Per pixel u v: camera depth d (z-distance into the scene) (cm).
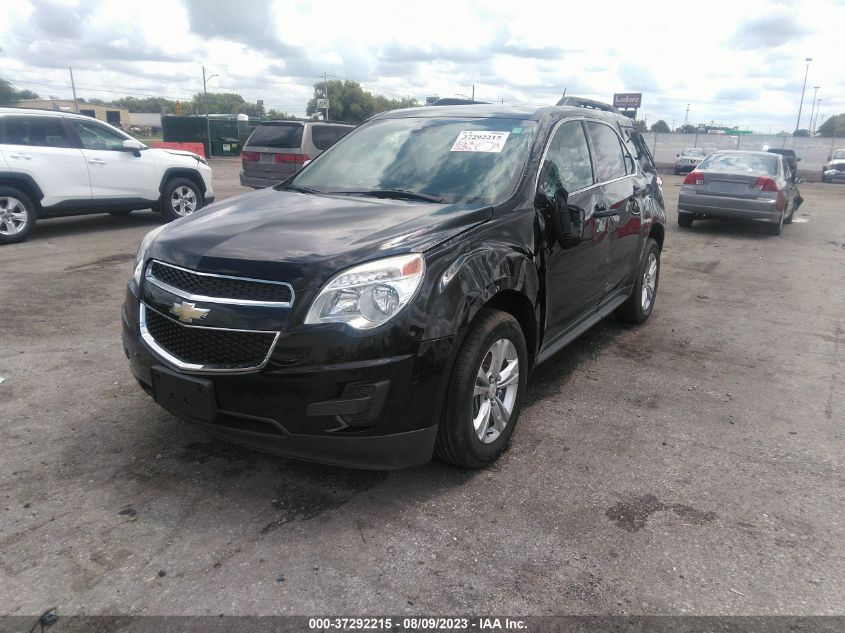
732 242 1134
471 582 250
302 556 263
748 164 1259
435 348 281
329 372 266
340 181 412
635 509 303
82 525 278
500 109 444
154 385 297
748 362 512
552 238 377
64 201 952
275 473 323
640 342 555
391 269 279
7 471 319
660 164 4559
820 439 381
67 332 527
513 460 345
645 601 244
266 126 1359
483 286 303
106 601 236
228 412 280
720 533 287
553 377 468
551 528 286
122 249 877
